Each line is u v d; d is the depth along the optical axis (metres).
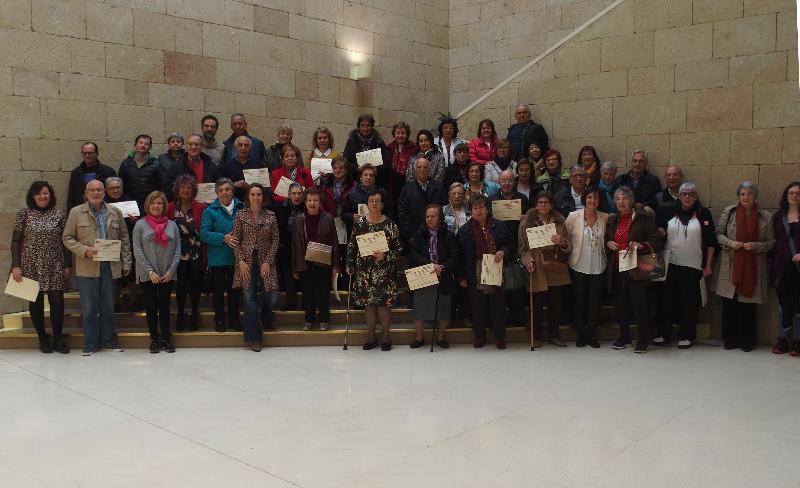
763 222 7.41
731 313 7.59
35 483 4.04
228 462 4.33
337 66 11.63
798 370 6.61
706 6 8.20
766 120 7.86
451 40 13.45
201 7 9.80
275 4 10.70
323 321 7.79
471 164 8.34
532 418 5.15
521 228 7.62
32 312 7.20
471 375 6.37
